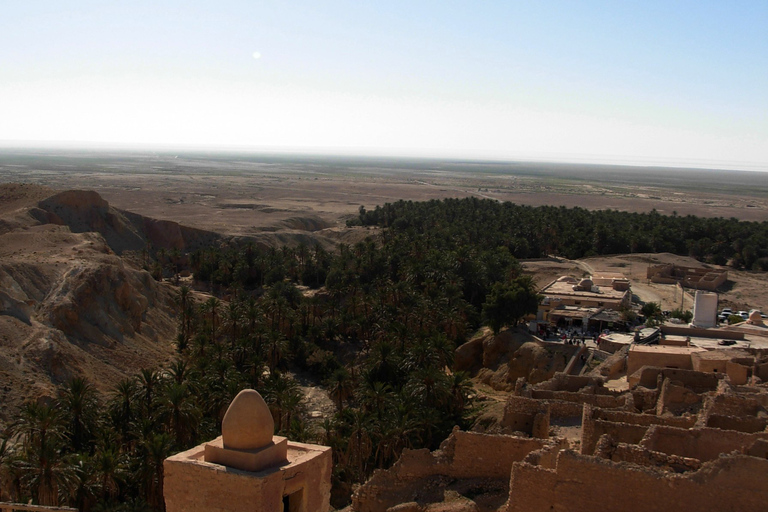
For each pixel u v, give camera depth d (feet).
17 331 208.13
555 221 486.38
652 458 79.05
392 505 91.86
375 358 214.28
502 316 246.06
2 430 155.63
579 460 75.31
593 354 215.72
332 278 332.80
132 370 234.79
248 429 55.62
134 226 457.68
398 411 162.30
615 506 74.02
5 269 239.50
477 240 430.20
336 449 159.74
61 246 311.88
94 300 253.03
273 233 497.87
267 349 240.94
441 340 219.82
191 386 174.50
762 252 427.33
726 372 148.46
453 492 90.43
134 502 122.21
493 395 212.02
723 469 70.64
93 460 127.54
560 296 284.20
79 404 147.54
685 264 411.13
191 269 412.98
